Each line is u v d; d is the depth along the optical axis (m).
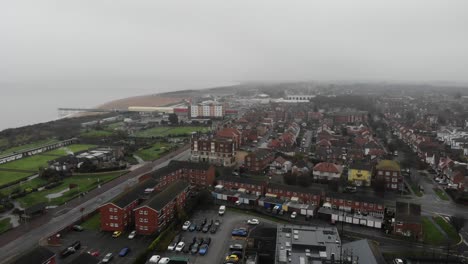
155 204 95.06
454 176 132.00
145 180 116.31
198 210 111.25
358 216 102.00
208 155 168.75
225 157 165.25
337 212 105.19
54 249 84.38
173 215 104.06
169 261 79.00
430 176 150.00
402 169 156.88
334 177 137.75
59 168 149.00
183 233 95.06
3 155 177.00
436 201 120.81
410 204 103.31
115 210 93.81
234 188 124.69
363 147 184.62
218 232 95.88
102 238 91.19
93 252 83.00
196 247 85.75
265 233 88.88
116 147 192.38
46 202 115.25
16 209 107.12
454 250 86.50
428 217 106.88
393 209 111.31
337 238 78.81
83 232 94.44
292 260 69.94
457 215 105.31
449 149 187.00
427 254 84.19
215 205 115.12
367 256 69.50
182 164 136.62
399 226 94.44
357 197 107.88
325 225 100.94
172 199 103.00
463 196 121.38
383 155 175.00
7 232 93.31
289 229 83.19
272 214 108.12
